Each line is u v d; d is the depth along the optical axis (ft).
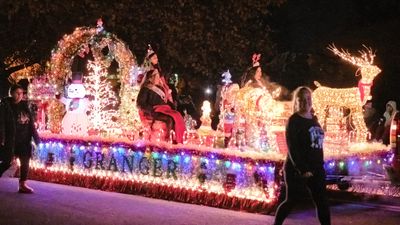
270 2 73.00
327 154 42.06
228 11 71.77
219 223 30.91
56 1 65.57
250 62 77.66
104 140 43.24
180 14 68.90
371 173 45.29
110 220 31.09
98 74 50.01
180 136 45.03
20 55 77.00
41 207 34.14
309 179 26.17
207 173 37.01
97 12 66.74
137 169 40.91
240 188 35.37
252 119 41.73
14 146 38.75
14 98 38.91
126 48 49.16
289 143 26.12
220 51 73.31
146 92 45.70
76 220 30.78
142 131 46.14
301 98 26.63
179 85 80.02
